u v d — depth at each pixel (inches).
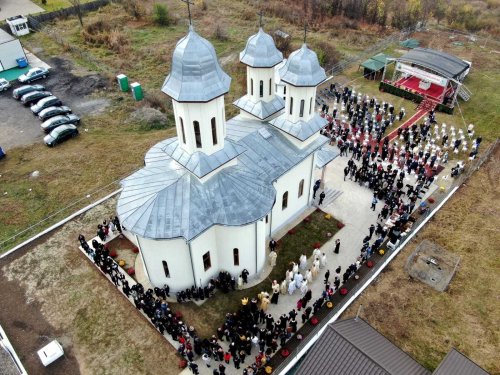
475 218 1338.6
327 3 2960.1
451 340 1015.0
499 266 1188.5
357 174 1441.9
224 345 981.2
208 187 992.9
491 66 2284.7
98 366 960.3
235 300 1085.1
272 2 3105.3
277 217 1240.8
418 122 1808.6
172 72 861.8
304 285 1077.8
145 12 2874.0
